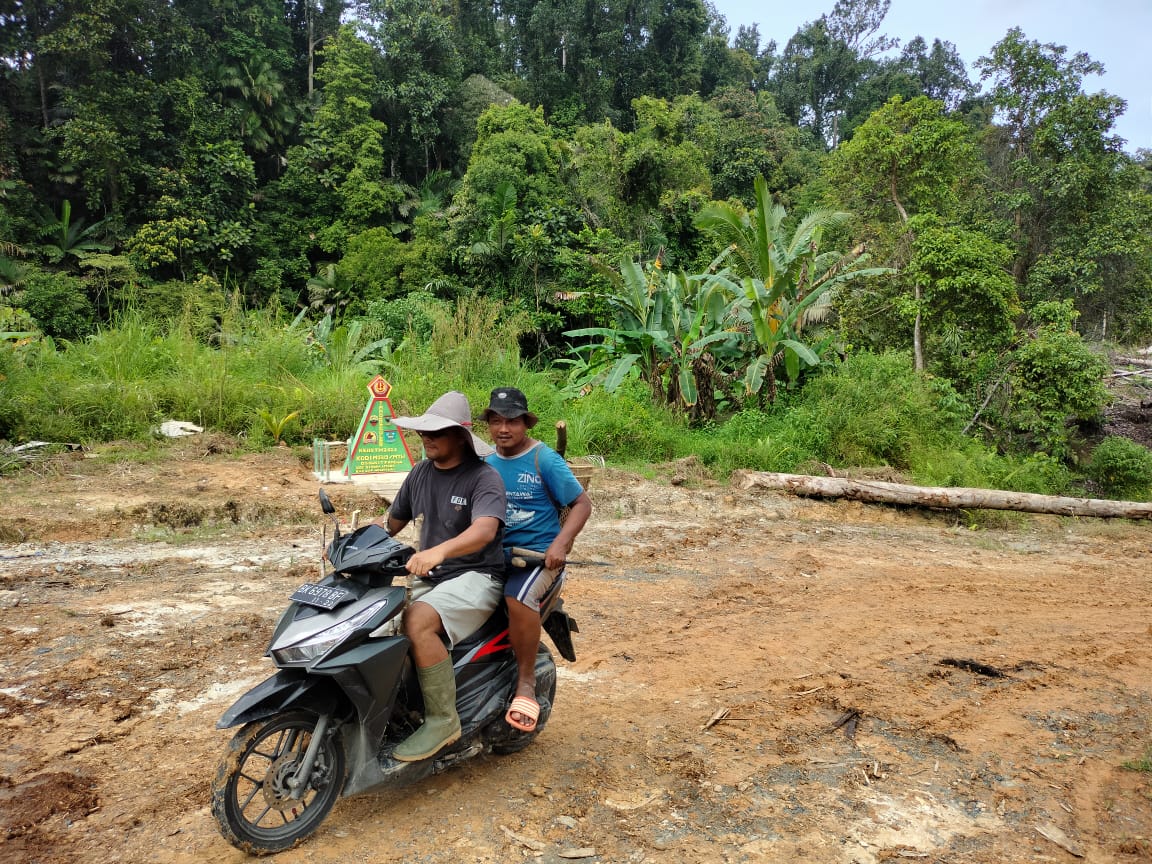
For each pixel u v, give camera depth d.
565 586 6.75
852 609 6.52
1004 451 18.31
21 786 3.23
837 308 21.38
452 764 3.33
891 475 13.28
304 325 18.08
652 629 5.73
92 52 32.06
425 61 47.47
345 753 3.05
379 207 39.06
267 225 37.66
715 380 16.11
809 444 14.13
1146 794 3.62
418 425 3.18
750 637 5.66
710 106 52.66
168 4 36.91
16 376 11.52
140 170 33.03
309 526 8.21
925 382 17.45
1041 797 3.56
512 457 3.56
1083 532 11.55
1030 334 19.78
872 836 3.19
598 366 17.30
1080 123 22.98
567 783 3.49
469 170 33.00
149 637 4.91
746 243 16.27
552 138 39.59
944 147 23.27
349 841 2.99
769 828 3.21
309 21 46.81
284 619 2.97
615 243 27.48
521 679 3.43
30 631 4.90
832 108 75.19
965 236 19.89
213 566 6.59
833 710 4.44
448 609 3.15
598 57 55.28
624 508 10.20
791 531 9.78
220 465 10.34
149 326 14.76
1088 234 22.66
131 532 7.54
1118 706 4.68
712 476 12.41
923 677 5.01
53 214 32.41
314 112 43.56
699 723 4.19
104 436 10.98
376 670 2.90
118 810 3.11
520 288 27.42
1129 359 26.42
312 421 12.37
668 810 3.31
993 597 7.17
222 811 2.73
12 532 7.09
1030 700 4.72
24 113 34.28
